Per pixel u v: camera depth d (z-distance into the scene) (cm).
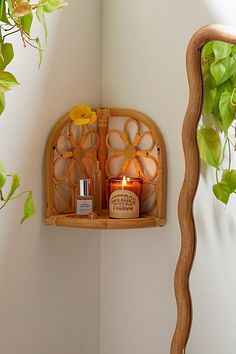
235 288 167
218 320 170
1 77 143
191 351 175
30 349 191
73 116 191
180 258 176
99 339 210
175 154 191
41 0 152
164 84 192
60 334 199
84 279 205
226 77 167
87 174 204
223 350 169
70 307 202
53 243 196
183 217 175
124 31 201
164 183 192
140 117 196
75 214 193
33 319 191
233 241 167
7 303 184
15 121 182
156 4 193
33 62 186
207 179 172
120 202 191
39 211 191
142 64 197
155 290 197
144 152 196
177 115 189
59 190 196
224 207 169
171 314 193
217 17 178
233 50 166
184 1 186
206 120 171
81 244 204
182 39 187
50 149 190
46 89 191
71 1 196
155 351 197
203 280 173
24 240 187
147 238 198
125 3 200
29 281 189
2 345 183
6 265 183
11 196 174
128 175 202
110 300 208
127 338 204
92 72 204
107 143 204
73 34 197
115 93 204
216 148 170
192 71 171
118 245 205
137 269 201
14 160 183
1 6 144
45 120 191
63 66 195
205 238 173
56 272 197
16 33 180
